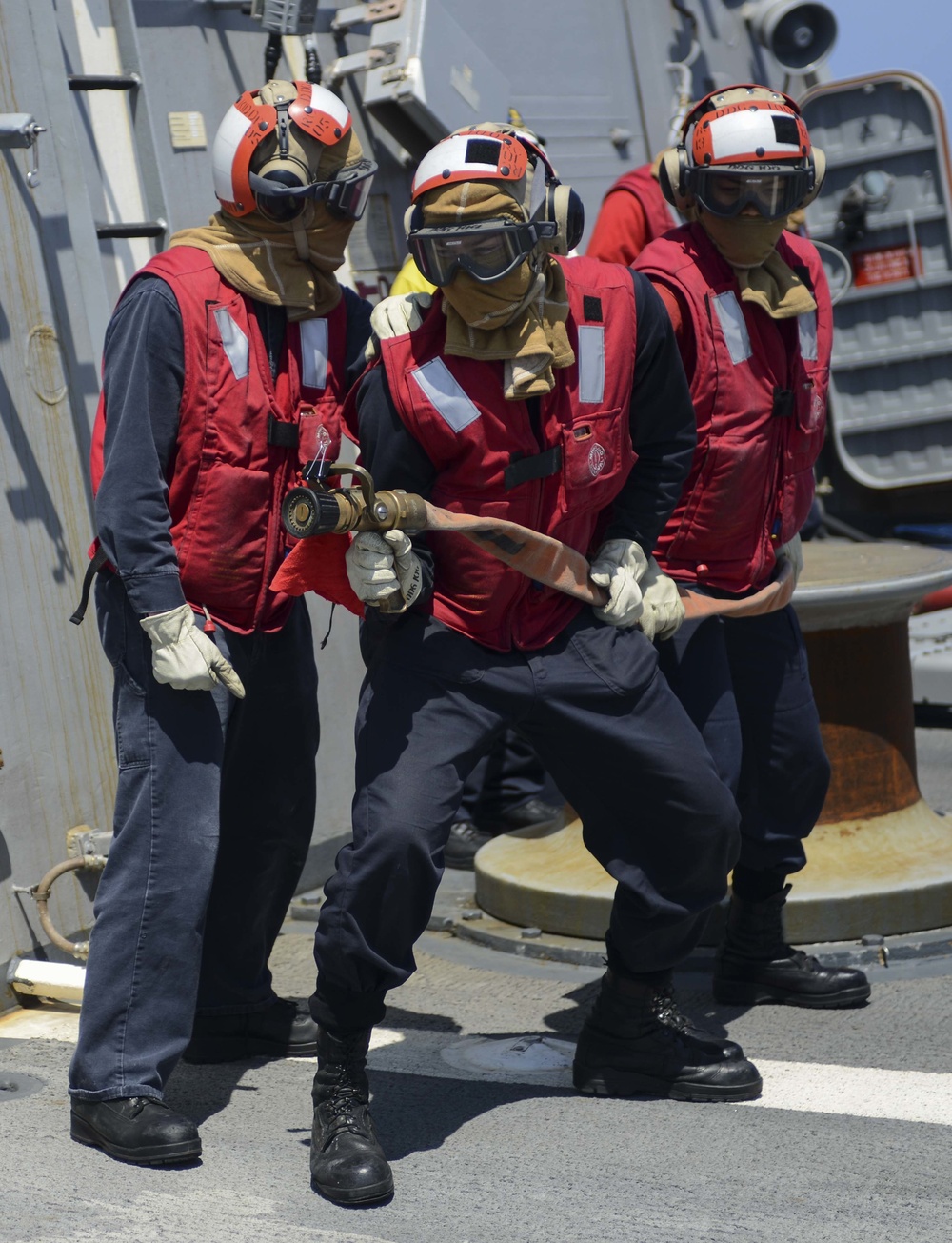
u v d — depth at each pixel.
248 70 16.77
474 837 17.92
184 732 10.27
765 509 11.96
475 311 9.40
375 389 9.83
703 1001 13.55
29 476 13.08
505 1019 13.20
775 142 11.23
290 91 10.23
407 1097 11.30
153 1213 9.23
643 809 10.46
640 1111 10.97
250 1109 11.16
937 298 27.38
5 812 12.84
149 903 10.21
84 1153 10.22
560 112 21.67
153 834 10.22
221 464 10.23
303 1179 9.80
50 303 13.27
